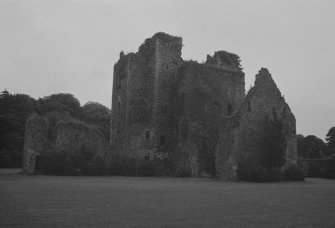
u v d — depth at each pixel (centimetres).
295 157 4091
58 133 4028
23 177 3212
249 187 2522
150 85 4653
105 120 8050
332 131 7344
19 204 1438
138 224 1109
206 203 1596
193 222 1160
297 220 1226
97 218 1190
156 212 1328
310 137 7181
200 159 4019
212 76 4438
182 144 4191
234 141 3581
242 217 1268
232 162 3528
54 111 6975
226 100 4481
